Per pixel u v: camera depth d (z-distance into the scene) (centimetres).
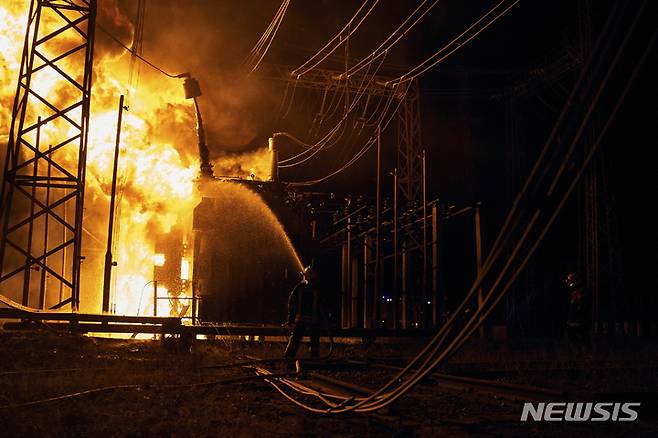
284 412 677
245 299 2266
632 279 3138
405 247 2447
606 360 1319
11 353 1073
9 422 577
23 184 1545
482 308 432
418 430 598
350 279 2561
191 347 1377
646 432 594
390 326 2520
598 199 2809
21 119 1548
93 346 1252
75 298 1535
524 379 993
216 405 704
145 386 814
